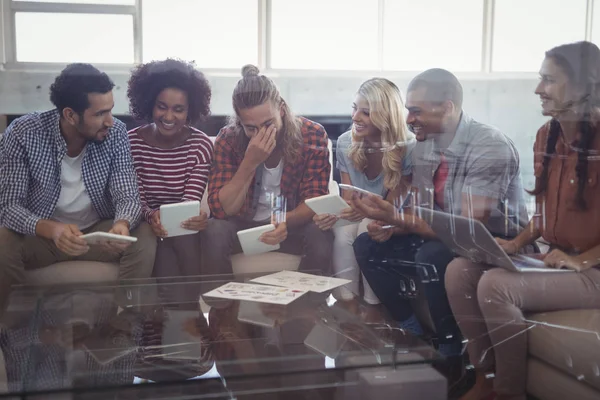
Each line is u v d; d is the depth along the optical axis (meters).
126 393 1.36
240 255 2.19
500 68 2.43
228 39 2.28
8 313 1.69
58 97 2.09
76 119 2.09
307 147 2.26
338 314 1.72
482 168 2.27
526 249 2.23
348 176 2.28
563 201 2.23
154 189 2.18
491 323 1.91
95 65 2.17
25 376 1.34
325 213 2.24
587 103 2.36
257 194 2.21
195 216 2.16
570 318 1.86
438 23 2.45
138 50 2.22
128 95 2.16
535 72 2.46
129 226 2.08
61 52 2.17
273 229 2.21
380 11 2.38
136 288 1.95
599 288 2.01
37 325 1.61
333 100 2.30
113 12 2.19
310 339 1.54
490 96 2.43
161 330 1.58
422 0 2.42
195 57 2.25
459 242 2.17
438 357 1.53
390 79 2.40
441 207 2.27
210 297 1.83
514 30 2.48
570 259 2.09
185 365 1.40
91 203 2.13
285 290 1.90
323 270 2.21
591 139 2.29
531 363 1.79
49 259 2.01
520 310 1.95
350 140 2.29
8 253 1.97
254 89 2.24
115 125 2.14
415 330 1.93
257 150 2.23
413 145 2.29
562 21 2.53
